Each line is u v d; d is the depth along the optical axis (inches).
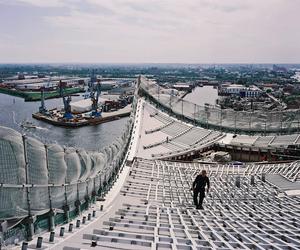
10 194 656.4
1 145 651.5
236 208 1414.9
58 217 867.4
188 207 1378.0
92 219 1004.6
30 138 741.3
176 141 3767.2
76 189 1012.5
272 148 3882.9
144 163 2434.8
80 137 6963.6
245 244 811.4
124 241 764.0
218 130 4677.7
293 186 1963.6
